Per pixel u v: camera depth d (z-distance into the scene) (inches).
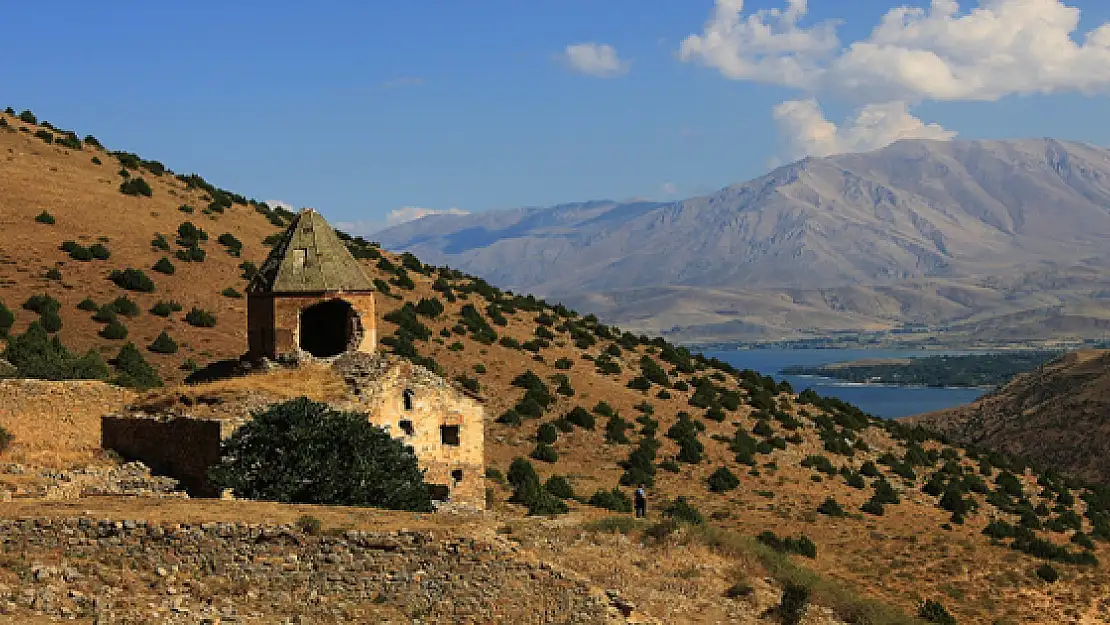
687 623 1143.6
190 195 4505.4
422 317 3774.6
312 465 1164.5
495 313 4106.8
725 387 4094.5
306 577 909.8
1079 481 4387.3
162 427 1278.3
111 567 869.8
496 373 3412.9
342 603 905.5
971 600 2215.8
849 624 1299.2
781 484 3016.7
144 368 2559.1
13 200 3636.8
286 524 926.4
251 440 1195.9
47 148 4333.2
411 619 912.9
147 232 3754.9
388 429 1371.8
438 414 1437.0
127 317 3063.5
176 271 3506.4
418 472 1279.5
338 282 1478.8
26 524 874.1
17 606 801.6
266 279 1466.5
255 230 4313.5
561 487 2401.6
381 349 3159.5
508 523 1375.5
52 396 1542.8
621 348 4320.9
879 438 4013.3
